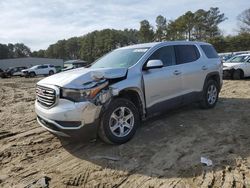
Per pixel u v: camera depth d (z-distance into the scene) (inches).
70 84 192.5
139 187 154.9
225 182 154.6
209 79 302.7
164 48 255.0
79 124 190.2
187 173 166.6
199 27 3440.0
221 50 2861.7
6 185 165.8
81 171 176.6
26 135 253.0
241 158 181.6
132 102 224.7
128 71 218.8
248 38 2800.2
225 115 280.5
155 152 196.7
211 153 190.9
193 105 324.5
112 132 203.0
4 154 211.2
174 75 251.0
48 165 188.5
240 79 637.9
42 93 206.7
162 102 240.7
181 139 218.2
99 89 194.4
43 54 5472.4
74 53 5123.0
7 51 4756.4
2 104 453.1
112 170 175.2
